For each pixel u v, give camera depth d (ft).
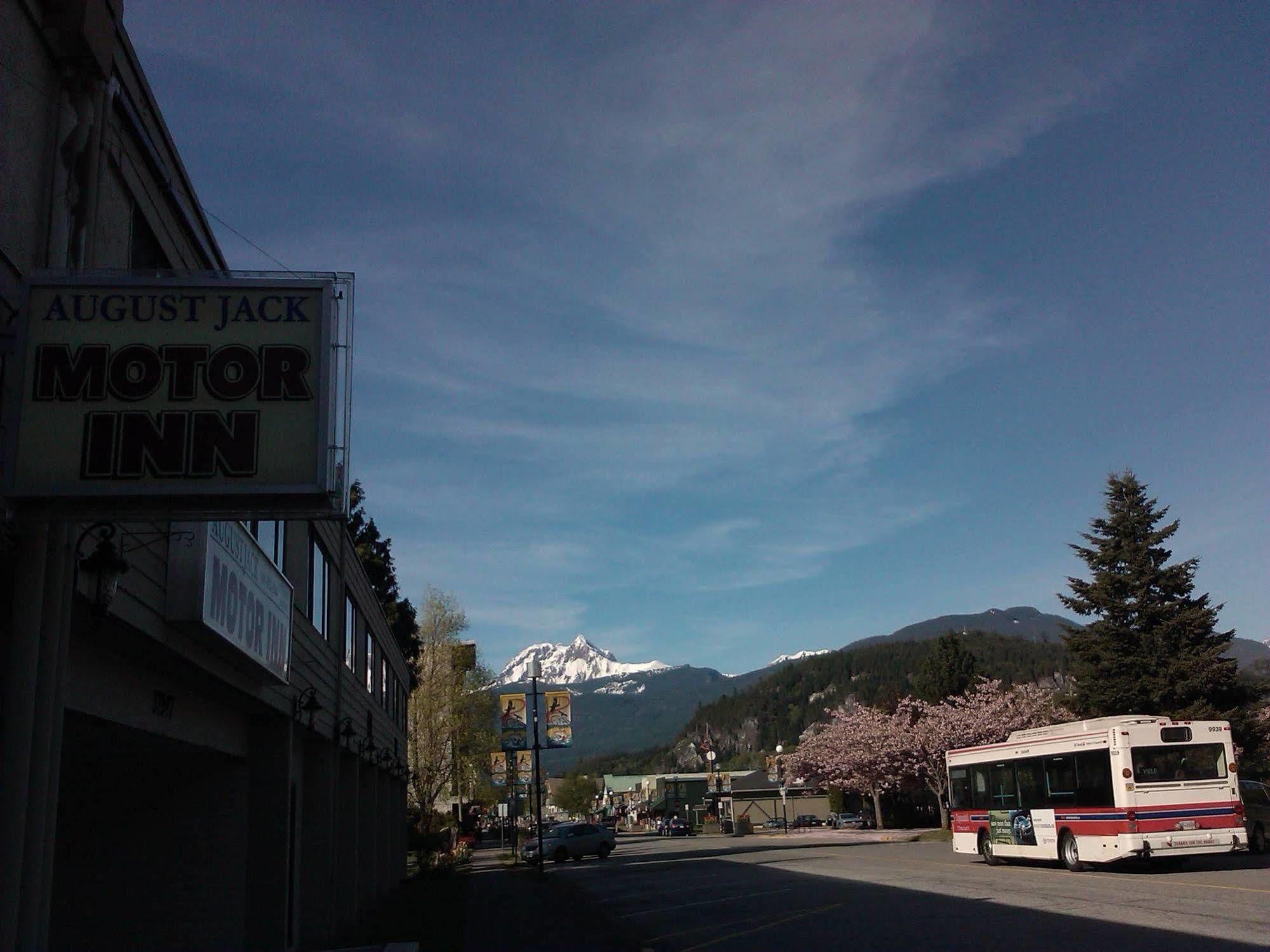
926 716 199.82
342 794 75.82
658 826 350.64
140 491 21.80
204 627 30.40
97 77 25.94
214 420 22.39
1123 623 139.85
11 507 21.67
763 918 56.90
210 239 37.09
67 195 24.88
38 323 22.33
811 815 321.11
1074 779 71.77
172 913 44.91
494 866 155.12
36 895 21.11
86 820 45.34
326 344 22.99
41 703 21.76
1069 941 39.91
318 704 52.42
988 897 58.75
